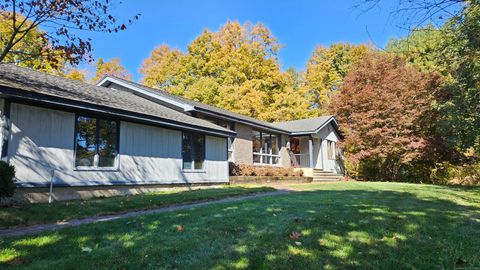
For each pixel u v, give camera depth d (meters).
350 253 4.22
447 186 14.68
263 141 21.73
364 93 21.34
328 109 25.98
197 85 30.72
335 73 36.06
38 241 4.78
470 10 6.54
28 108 8.92
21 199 8.59
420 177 22.28
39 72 12.25
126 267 3.76
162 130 13.21
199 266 3.78
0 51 10.69
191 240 4.76
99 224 5.87
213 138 16.16
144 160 12.29
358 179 24.39
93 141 10.59
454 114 13.16
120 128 11.50
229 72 32.69
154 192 12.09
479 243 4.67
